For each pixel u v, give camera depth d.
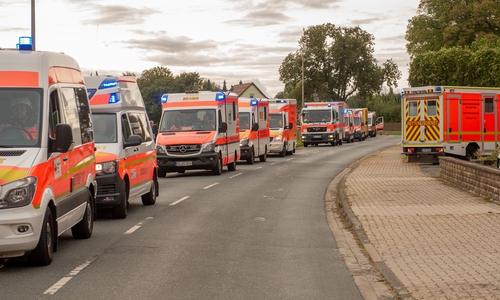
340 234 11.90
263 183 22.62
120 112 14.45
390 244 10.30
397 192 18.17
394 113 124.25
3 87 9.26
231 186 21.50
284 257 9.69
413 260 9.00
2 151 8.71
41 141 8.91
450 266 8.50
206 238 11.41
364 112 82.12
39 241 8.69
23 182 8.39
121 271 8.63
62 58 10.38
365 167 29.42
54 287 7.70
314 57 98.38
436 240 10.50
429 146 29.78
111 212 14.82
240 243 10.92
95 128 14.16
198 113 26.56
